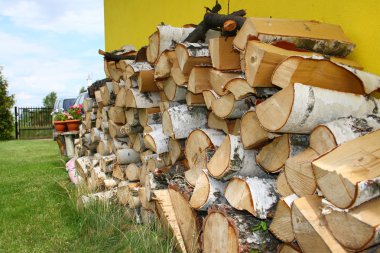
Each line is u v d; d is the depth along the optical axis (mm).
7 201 5000
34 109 23469
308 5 2789
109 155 5117
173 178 3104
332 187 1492
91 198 4160
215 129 2824
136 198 3789
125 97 4055
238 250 1997
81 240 3475
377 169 1452
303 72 1837
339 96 1869
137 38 6777
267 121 1916
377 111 1996
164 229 3100
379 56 2287
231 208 2217
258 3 3336
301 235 1651
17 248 3377
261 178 2266
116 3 7965
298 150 2006
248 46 2072
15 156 10484
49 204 4762
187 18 4809
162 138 3371
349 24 2477
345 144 1648
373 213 1401
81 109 9594
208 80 2766
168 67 3145
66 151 9578
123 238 3291
